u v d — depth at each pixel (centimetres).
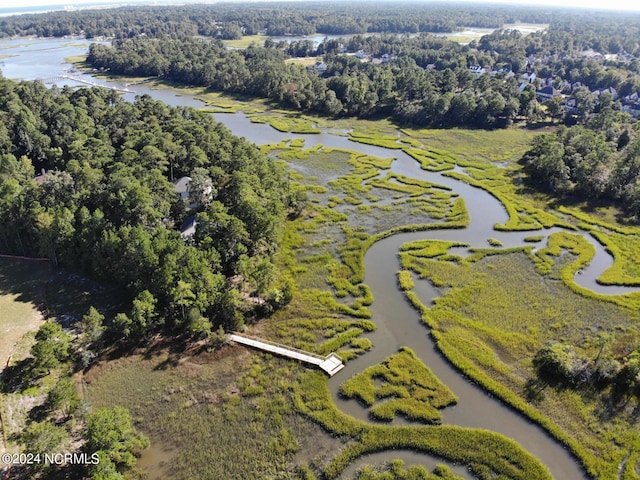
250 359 6166
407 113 17500
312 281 7862
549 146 12325
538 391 5616
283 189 10112
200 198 9075
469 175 12581
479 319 6925
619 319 6919
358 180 12169
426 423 5228
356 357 6200
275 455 4869
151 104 14025
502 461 4747
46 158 11981
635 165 10825
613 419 5228
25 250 8412
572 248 8862
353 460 4828
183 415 5331
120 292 7356
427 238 9338
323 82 19575
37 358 5628
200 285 6625
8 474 4544
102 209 8256
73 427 5122
